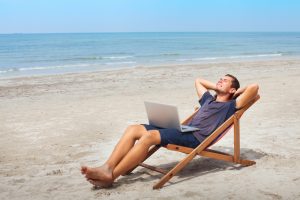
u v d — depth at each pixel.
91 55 39.88
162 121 4.61
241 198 3.95
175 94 12.34
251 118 8.27
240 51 47.16
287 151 5.73
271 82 14.83
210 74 18.92
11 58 35.91
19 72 22.66
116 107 10.22
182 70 21.20
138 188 4.32
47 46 62.25
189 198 3.97
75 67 25.70
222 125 4.54
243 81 15.45
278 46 62.28
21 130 7.84
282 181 4.43
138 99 11.49
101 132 7.47
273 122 7.82
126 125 8.03
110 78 17.64
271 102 10.19
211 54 41.00
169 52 44.84
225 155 4.75
